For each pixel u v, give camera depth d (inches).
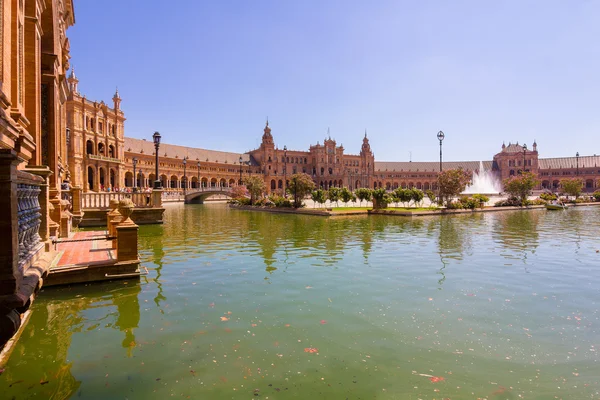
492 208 1697.8
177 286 359.3
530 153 5246.1
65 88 834.8
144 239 700.0
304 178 1668.3
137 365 201.8
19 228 254.4
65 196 760.3
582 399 170.6
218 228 909.8
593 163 5059.1
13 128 251.4
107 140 2847.0
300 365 202.5
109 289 346.6
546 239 702.5
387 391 176.9
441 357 212.8
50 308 294.0
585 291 346.3
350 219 1200.2
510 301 316.2
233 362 205.5
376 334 245.0
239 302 311.0
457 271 427.2
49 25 535.5
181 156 4030.5
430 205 1868.8
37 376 190.5
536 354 216.5
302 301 314.3
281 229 884.6
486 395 173.8
